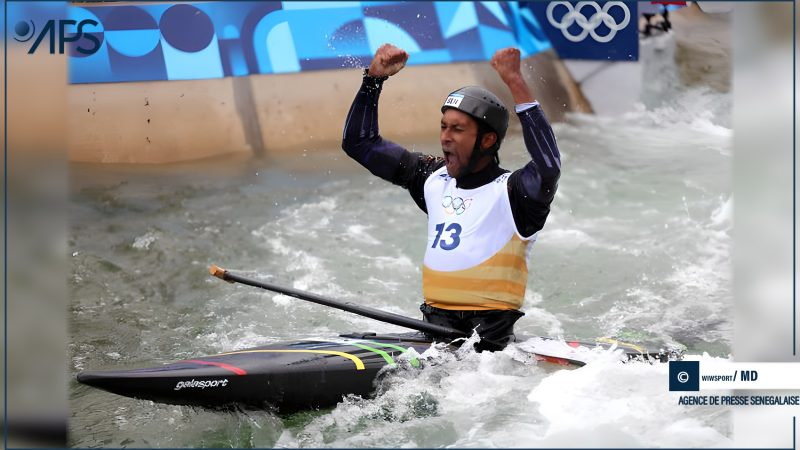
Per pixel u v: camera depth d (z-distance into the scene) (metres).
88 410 13.76
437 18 35.03
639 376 13.33
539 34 36.69
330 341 13.55
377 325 17.70
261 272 20.88
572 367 13.51
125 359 16.22
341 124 31.77
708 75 36.97
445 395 12.77
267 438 12.26
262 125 31.11
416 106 32.50
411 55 33.97
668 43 37.38
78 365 15.76
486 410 12.43
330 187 27.47
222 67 31.66
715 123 34.94
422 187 14.26
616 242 22.81
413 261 21.70
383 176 14.48
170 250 22.05
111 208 24.94
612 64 36.66
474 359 13.20
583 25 36.53
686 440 11.55
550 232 23.66
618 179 28.50
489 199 13.29
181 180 27.73
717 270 20.83
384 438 12.05
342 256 21.91
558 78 36.09
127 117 29.34
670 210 25.36
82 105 29.05
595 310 18.67
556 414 12.27
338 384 12.59
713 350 16.14
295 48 33.00
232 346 16.72
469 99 13.09
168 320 18.19
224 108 30.86
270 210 25.34
